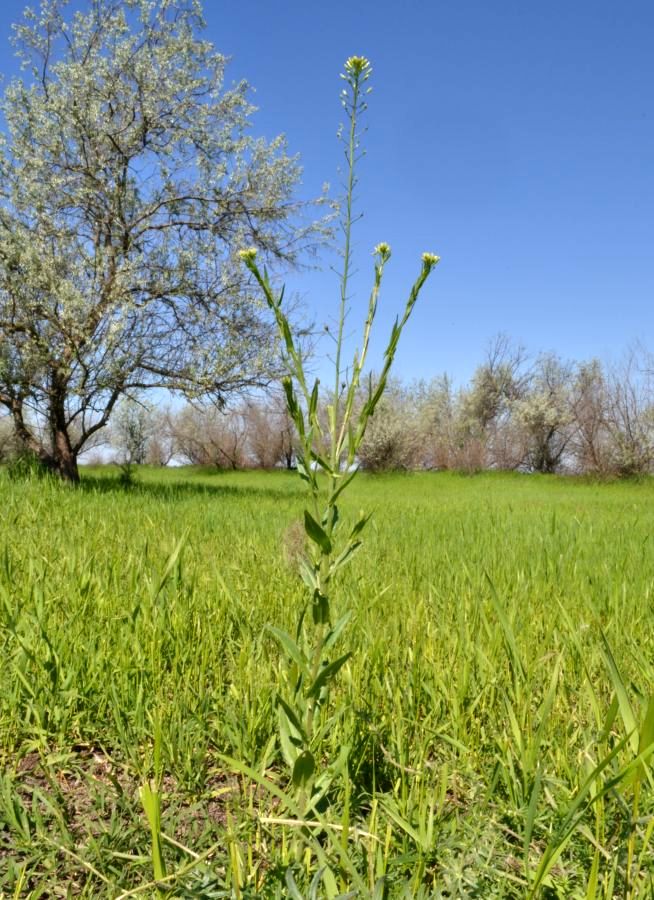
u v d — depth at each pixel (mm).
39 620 2484
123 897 1296
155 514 6469
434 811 1622
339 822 1506
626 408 25359
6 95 12578
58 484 8758
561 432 32656
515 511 10258
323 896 1183
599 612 3025
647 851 1375
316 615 1194
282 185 14211
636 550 5262
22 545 4059
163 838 1373
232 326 13508
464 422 37344
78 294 11680
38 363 12336
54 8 12688
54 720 2078
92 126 13062
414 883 1254
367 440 29344
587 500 15148
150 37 13617
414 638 2523
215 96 14086
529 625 2814
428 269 1120
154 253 13133
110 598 2973
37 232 12484
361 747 1765
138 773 1854
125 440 34156
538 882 1125
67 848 1500
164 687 2297
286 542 3912
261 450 35719
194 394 13242
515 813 1567
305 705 1246
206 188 13938
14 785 1784
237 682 2312
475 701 2031
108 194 13000
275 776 1796
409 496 16203
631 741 1244
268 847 1476
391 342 1125
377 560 4504
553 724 1966
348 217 1159
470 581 3584
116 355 12516
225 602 3055
